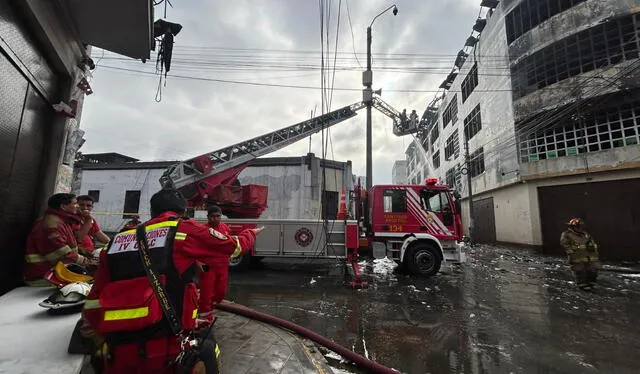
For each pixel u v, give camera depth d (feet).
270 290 22.07
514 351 12.48
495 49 56.39
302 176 60.49
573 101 42.37
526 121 48.73
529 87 48.60
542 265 35.06
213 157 39.55
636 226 39.58
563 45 44.70
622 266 35.70
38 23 9.79
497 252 46.98
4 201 9.61
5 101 9.12
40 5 9.72
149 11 11.41
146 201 63.62
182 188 35.19
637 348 12.83
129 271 4.76
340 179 63.16
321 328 14.80
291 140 45.78
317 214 59.26
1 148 9.11
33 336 6.75
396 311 17.47
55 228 9.82
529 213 47.60
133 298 4.43
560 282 25.73
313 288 22.75
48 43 10.75
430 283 24.73
